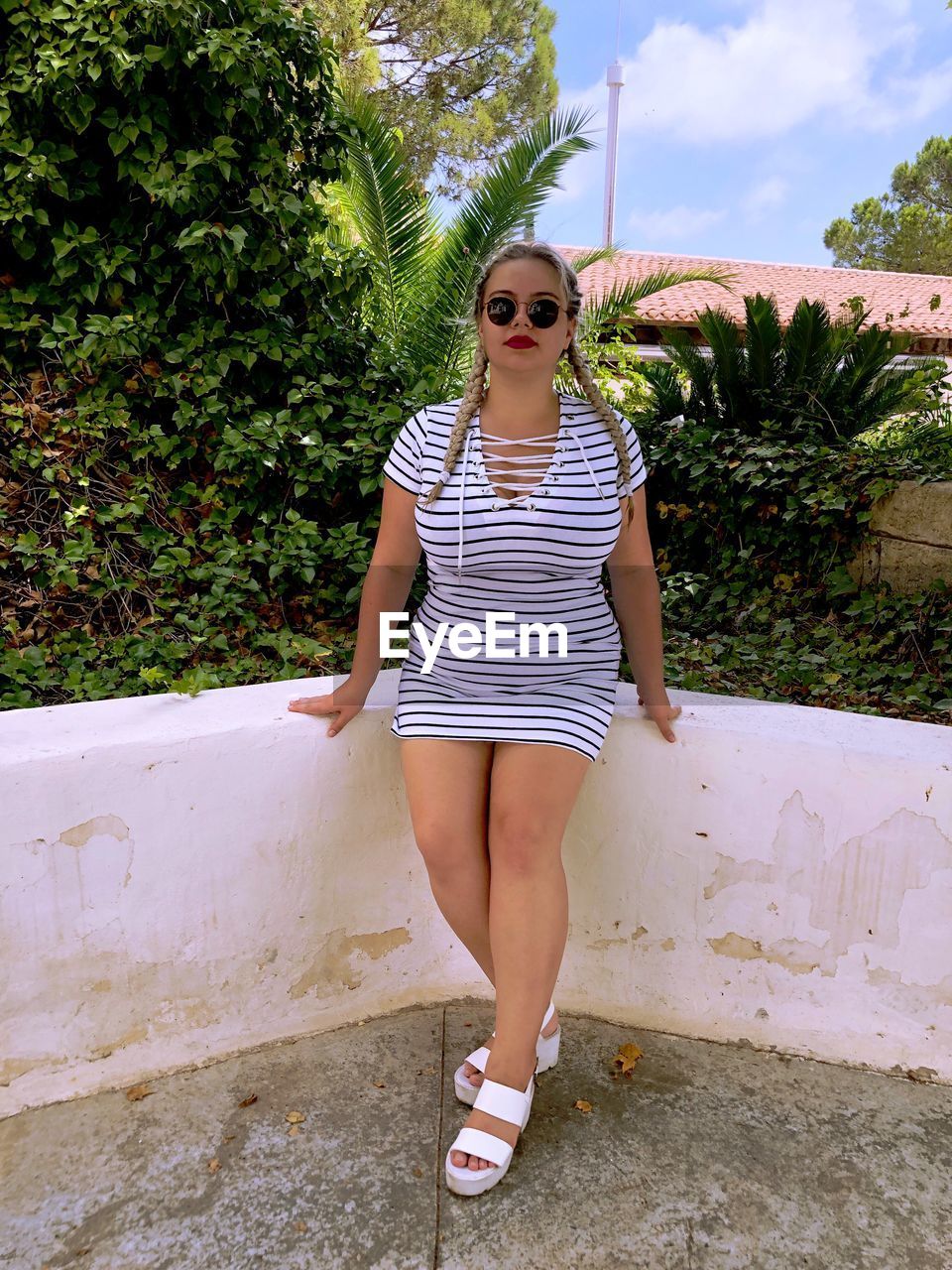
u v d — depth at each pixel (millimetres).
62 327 3018
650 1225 1534
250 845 1903
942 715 2949
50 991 1759
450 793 1703
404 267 5074
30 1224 1519
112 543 3057
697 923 2025
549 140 4832
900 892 1854
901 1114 1810
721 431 4688
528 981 1593
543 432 1812
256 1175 1631
